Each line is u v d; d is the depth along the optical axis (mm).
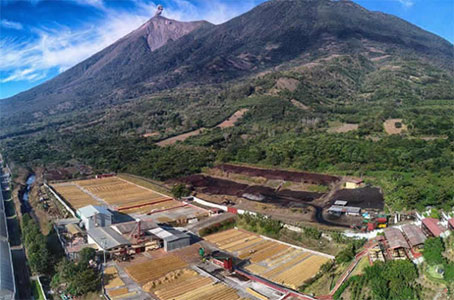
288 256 60188
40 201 102688
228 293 48625
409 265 44562
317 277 51062
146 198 103312
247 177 110562
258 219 73938
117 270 56625
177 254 62469
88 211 77500
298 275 52750
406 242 51000
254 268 56062
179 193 100375
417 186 78125
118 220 79500
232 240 68750
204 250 63719
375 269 45625
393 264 45281
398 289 42031
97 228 70625
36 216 93062
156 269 56469
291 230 69312
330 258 58031
